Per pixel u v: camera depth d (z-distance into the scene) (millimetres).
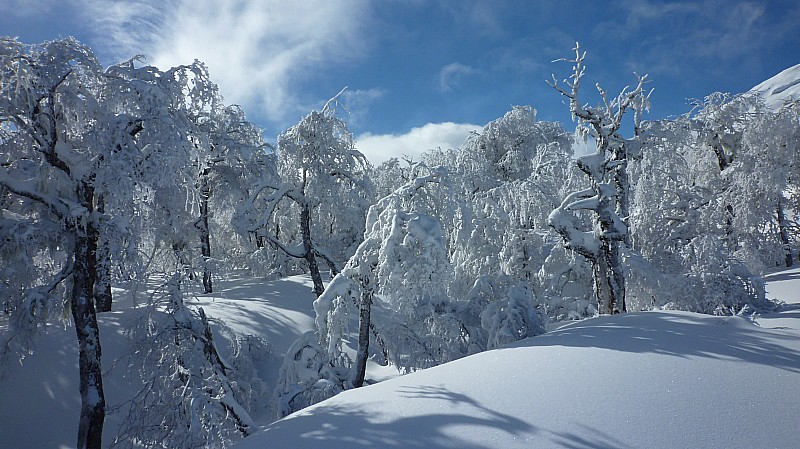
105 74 10391
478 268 15500
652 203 19156
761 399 4230
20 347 11758
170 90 10516
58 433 12023
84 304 10234
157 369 9562
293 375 11008
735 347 5805
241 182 23094
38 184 10453
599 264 13586
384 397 5234
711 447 3506
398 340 11852
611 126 14031
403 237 9945
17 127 10172
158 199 11281
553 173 18062
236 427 8539
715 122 23203
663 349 5762
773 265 24781
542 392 4660
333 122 18062
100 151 9688
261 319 18156
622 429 3816
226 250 28734
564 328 8281
